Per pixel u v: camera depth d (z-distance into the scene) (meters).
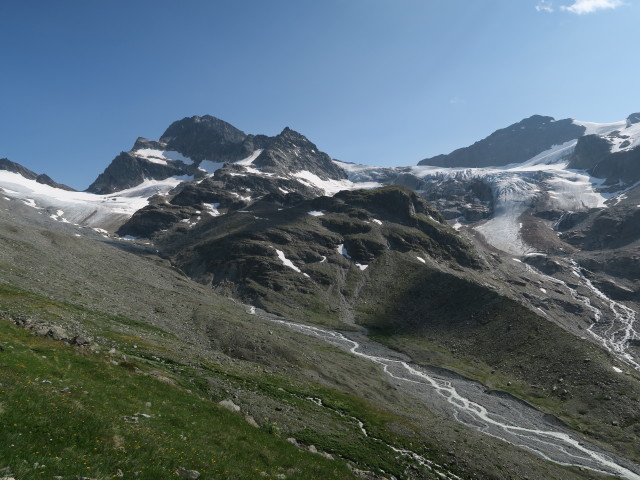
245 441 32.12
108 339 59.94
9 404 21.62
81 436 21.50
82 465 18.75
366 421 61.69
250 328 114.44
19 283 83.19
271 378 71.25
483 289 182.12
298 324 177.62
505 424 94.06
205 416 34.41
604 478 70.38
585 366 118.31
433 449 58.12
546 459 74.31
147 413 29.42
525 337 141.12
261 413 47.06
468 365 139.12
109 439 22.50
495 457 61.78
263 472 27.11
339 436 49.88
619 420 97.69
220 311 134.25
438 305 186.50
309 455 35.06
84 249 161.62
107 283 122.94
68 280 104.88
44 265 109.88
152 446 23.50
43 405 23.00
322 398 67.19
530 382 121.75
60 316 62.94
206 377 54.03
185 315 115.50
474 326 160.00
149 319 98.88
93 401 27.27
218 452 27.53
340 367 109.81
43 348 34.84
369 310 198.75
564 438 91.25
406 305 196.00
